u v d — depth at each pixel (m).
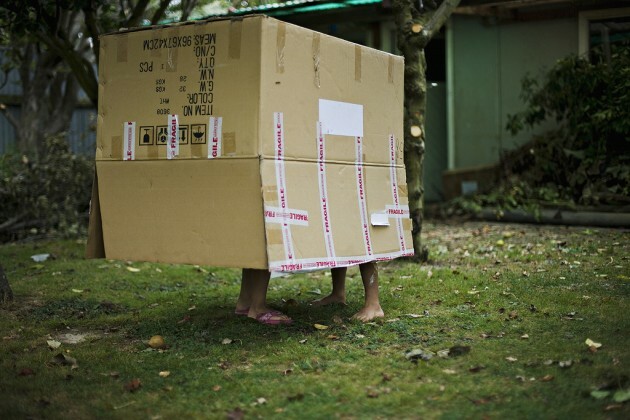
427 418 2.99
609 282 5.28
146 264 6.98
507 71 10.41
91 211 4.40
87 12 7.87
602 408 3.01
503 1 9.16
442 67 11.52
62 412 3.15
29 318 4.85
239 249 3.86
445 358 3.71
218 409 3.15
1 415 3.10
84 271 6.62
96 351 4.02
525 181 9.57
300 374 3.56
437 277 5.75
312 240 3.99
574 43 9.77
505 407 3.06
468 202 9.75
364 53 4.41
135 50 4.16
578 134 9.00
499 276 5.62
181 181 4.02
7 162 9.34
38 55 10.91
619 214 8.16
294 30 3.91
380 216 4.50
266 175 3.77
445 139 11.66
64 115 11.38
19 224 9.06
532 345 3.85
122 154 4.21
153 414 3.12
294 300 5.11
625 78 8.38
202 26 3.92
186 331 4.43
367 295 4.59
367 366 3.64
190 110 3.97
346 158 4.27
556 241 7.17
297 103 3.95
